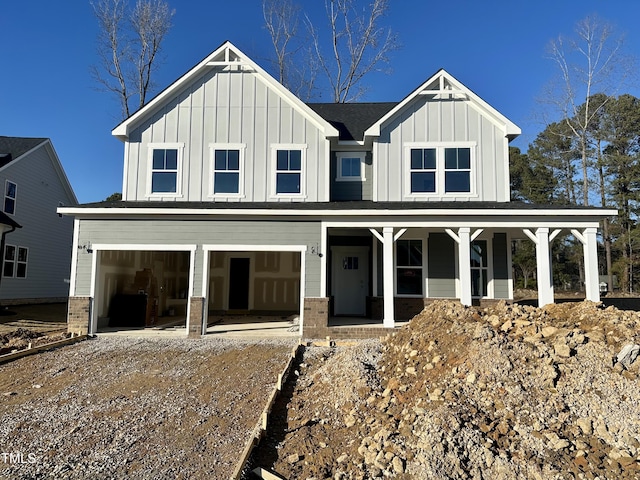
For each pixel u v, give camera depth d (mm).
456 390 5242
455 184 13383
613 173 37188
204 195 13281
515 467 4121
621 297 27875
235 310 16672
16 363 8586
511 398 5035
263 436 5148
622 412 4715
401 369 6406
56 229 22516
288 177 13391
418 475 4098
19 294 19344
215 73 13781
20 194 19594
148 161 13438
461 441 4406
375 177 13453
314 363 8352
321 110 16828
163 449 5012
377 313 13461
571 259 39312
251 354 9117
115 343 10445
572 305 7238
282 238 11609
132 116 13328
